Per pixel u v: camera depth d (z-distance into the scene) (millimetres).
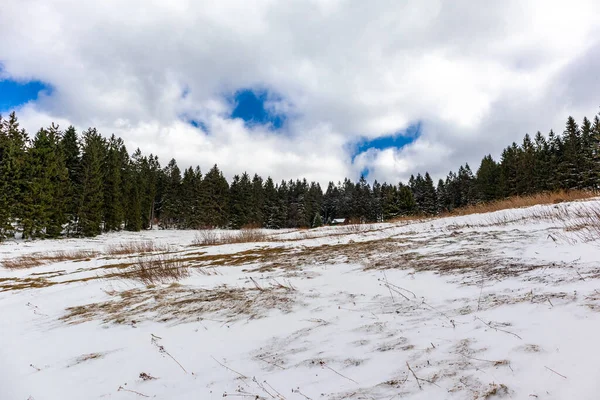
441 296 3842
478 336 2609
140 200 44094
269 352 2922
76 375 2904
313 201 76625
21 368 3193
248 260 9203
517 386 1865
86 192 31469
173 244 19703
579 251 4922
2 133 26062
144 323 4180
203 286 5898
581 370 1883
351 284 4969
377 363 2441
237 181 60844
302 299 4426
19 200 25609
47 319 4996
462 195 66812
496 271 4504
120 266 10641
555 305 2930
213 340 3375
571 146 43531
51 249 19438
